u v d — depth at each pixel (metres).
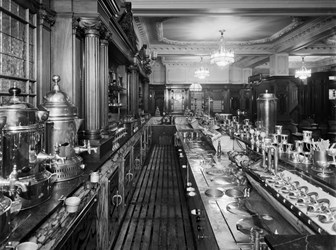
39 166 1.82
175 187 5.69
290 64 16.20
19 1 2.44
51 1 3.07
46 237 1.48
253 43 11.49
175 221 4.02
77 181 2.25
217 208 1.91
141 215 4.25
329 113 8.94
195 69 16.17
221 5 7.07
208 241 1.76
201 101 16.17
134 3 6.96
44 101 2.37
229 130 5.60
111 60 6.27
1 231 1.25
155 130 12.24
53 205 1.73
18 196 1.61
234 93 16.11
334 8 7.16
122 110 7.27
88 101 3.33
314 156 2.50
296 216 1.60
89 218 2.17
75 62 3.16
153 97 16.02
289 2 7.11
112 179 3.19
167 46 11.96
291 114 11.99
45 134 2.21
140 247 3.28
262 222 1.67
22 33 2.56
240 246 1.41
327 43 10.95
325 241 0.97
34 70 2.75
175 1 7.04
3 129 1.62
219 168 2.96
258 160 2.77
